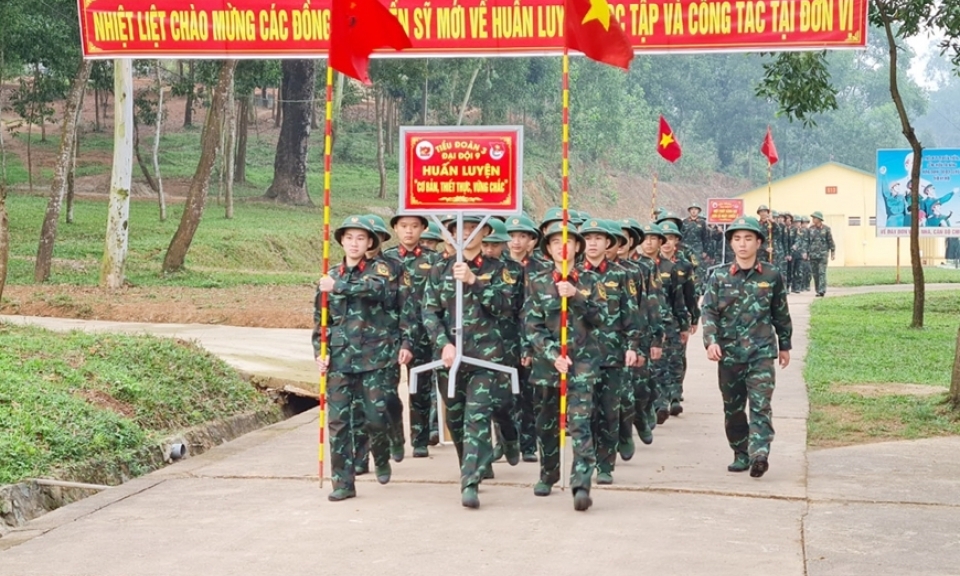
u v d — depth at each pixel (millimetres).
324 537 7570
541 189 67625
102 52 14461
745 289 9328
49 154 59469
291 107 52312
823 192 56812
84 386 11508
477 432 8461
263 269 38219
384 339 8828
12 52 40281
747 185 92312
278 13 14234
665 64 89688
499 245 8820
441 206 8906
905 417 12117
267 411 13531
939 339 20156
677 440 11273
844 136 93812
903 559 6934
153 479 9602
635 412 10750
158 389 12203
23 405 10320
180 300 23969
